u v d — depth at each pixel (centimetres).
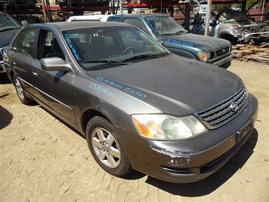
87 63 309
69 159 319
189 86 261
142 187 268
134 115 231
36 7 1375
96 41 341
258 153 314
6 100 530
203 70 313
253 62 773
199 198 251
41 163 315
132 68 305
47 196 263
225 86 272
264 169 286
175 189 263
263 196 250
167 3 1207
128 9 1333
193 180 226
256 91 524
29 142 363
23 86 458
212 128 230
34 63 385
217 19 1042
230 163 297
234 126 245
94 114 292
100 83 273
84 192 266
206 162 223
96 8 1272
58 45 332
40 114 454
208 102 238
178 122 221
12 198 263
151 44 392
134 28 403
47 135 380
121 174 275
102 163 291
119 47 353
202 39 619
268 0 1600
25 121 429
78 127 321
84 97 282
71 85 301
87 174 291
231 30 972
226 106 249
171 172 224
